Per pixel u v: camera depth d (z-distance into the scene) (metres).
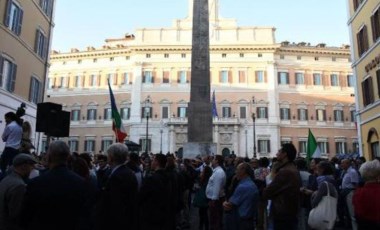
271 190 5.19
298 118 50.31
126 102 51.44
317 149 13.68
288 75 51.41
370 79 20.97
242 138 48.84
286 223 5.09
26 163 4.76
